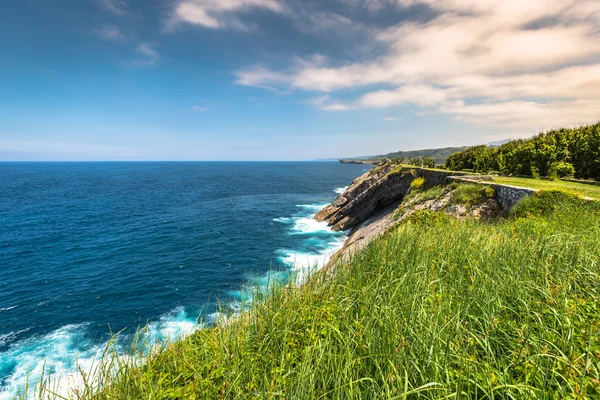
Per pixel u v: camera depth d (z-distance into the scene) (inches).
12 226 1753.2
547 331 153.6
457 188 990.4
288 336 197.6
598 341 151.0
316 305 232.2
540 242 303.6
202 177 6087.6
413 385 133.0
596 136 1005.2
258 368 170.6
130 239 1475.1
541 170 1124.5
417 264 274.4
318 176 6589.6
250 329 210.4
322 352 149.0
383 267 285.4
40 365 582.9
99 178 5708.7
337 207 1916.8
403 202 1396.4
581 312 179.9
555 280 224.1
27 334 690.8
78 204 2564.0
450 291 220.8
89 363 585.0
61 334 690.2
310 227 1755.7
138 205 2527.1
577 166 1042.7
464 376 131.0
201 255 1226.6
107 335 685.9
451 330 162.2
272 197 3080.7
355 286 250.5
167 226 1753.2
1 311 795.4
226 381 159.2
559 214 520.7
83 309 800.3
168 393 162.9
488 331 157.5
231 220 1926.7
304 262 1131.3
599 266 243.1
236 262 1139.9
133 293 889.5
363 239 1216.2
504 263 257.0
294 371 155.6
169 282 963.3
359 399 127.9
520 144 1544.0
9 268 1098.1
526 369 135.6
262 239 1473.9
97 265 1122.7
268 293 250.1
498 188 833.5
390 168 2119.8
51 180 5167.3
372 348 154.5
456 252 306.7
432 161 2112.5
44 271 1067.9
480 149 1846.7
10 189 3693.4
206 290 903.1
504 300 198.8
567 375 128.2
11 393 507.5
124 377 172.1
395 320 169.8
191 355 196.7
